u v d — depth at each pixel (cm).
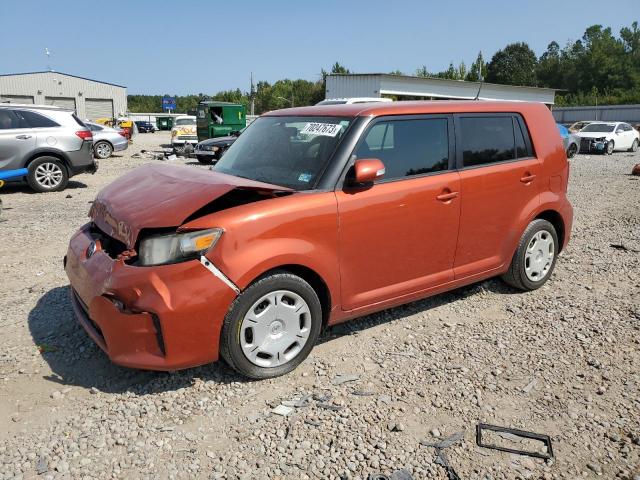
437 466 279
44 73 5578
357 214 375
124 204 365
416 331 436
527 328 441
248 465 279
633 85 8788
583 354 398
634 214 916
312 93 8175
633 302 494
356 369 375
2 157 1119
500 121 475
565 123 5247
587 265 608
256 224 335
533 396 344
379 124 397
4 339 418
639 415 323
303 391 346
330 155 381
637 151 2711
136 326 320
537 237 508
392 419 318
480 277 472
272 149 424
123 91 6075
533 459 286
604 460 285
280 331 356
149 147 2869
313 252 357
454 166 437
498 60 9938
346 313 390
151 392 344
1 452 287
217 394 342
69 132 1183
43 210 958
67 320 453
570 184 1345
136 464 279
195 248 318
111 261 337
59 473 272
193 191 341
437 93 3344
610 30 10231
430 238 422
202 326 324
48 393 343
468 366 380
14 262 620
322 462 280
